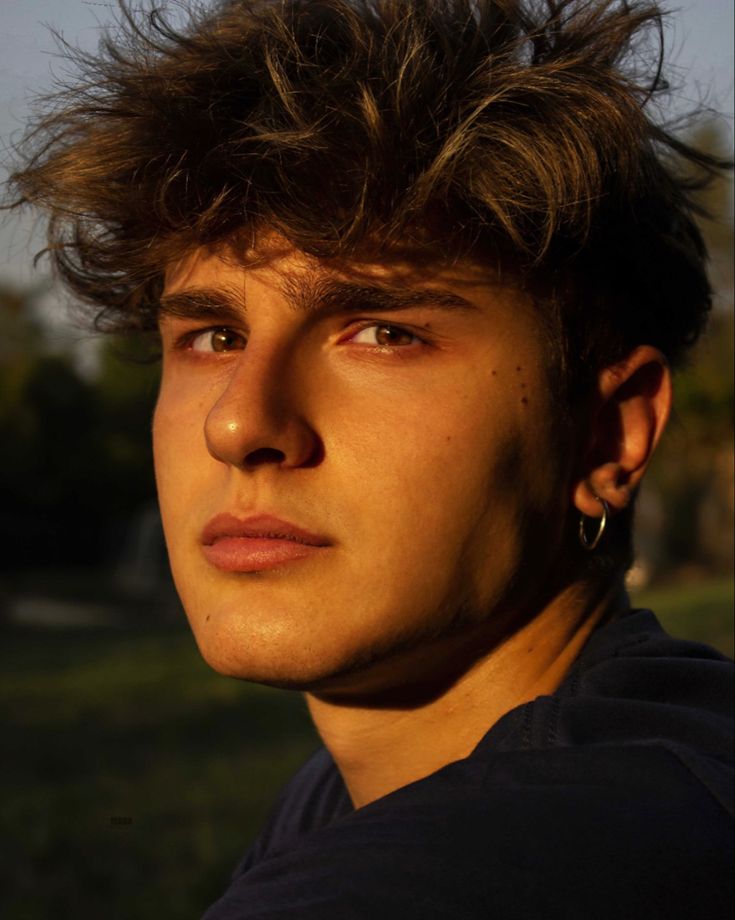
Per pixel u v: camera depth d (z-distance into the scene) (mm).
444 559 1358
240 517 1348
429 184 1335
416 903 1039
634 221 1541
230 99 1466
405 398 1352
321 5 1494
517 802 1127
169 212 1446
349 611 1334
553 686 1486
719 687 1310
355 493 1334
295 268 1365
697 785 1137
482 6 1484
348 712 1505
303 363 1365
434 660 1419
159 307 1584
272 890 1125
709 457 19031
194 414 1481
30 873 4812
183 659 11672
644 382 1588
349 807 1712
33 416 29703
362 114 1365
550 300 1441
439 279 1363
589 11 1555
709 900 1063
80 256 1808
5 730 8297
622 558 1604
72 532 30141
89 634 16500
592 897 1038
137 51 1577
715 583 16594
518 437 1407
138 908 4336
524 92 1410
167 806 5820
